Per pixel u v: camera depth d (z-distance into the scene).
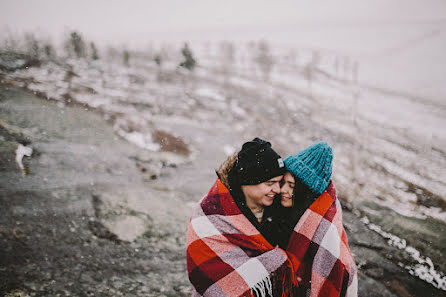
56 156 8.72
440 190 11.76
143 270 4.20
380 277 4.98
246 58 97.75
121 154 10.71
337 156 17.53
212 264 1.64
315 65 102.75
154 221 5.77
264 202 1.70
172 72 60.41
